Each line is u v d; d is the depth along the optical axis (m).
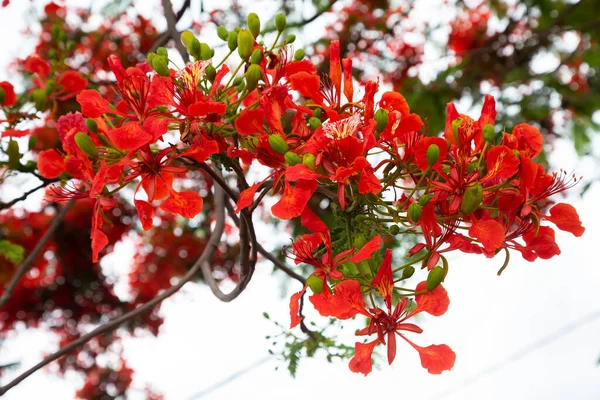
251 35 1.13
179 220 2.88
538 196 1.12
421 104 2.60
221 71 1.12
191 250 2.90
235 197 1.14
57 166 1.19
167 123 1.09
